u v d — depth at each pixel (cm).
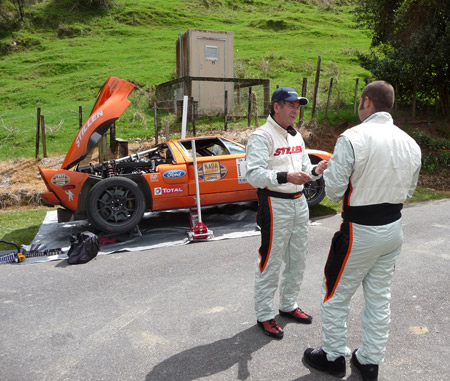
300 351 277
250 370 257
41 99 1606
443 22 1153
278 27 2658
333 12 3155
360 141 221
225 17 2978
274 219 287
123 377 256
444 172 980
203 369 260
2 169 974
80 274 451
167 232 607
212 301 361
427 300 344
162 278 423
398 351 274
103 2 2889
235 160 633
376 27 1398
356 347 278
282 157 293
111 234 594
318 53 2050
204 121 1220
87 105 1487
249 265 448
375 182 221
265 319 300
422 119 1271
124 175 595
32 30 2647
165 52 2167
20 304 375
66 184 581
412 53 1164
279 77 1692
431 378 245
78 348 293
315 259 460
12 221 713
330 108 1305
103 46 2352
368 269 236
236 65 1738
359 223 227
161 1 3178
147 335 307
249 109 1143
